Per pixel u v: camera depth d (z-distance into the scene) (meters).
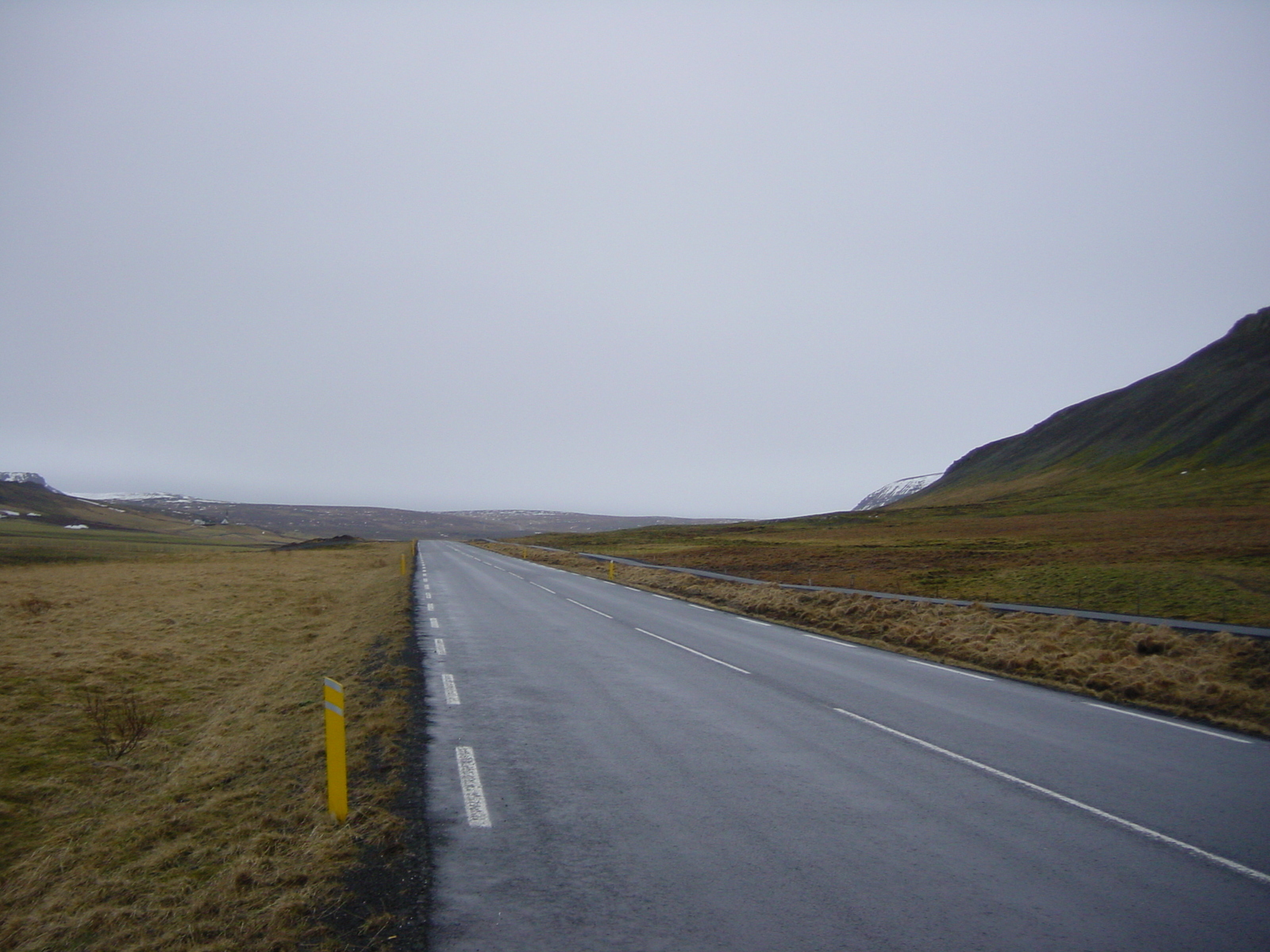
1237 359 145.00
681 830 5.96
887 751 8.26
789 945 4.24
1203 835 5.96
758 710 10.17
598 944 4.23
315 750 8.27
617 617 21.25
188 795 7.58
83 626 22.52
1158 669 12.66
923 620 19.02
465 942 4.23
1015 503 108.12
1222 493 87.62
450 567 45.84
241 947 4.19
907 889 4.98
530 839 5.75
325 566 51.19
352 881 5.00
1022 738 8.90
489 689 11.34
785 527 106.69
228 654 18.45
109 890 5.18
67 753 10.77
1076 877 5.19
